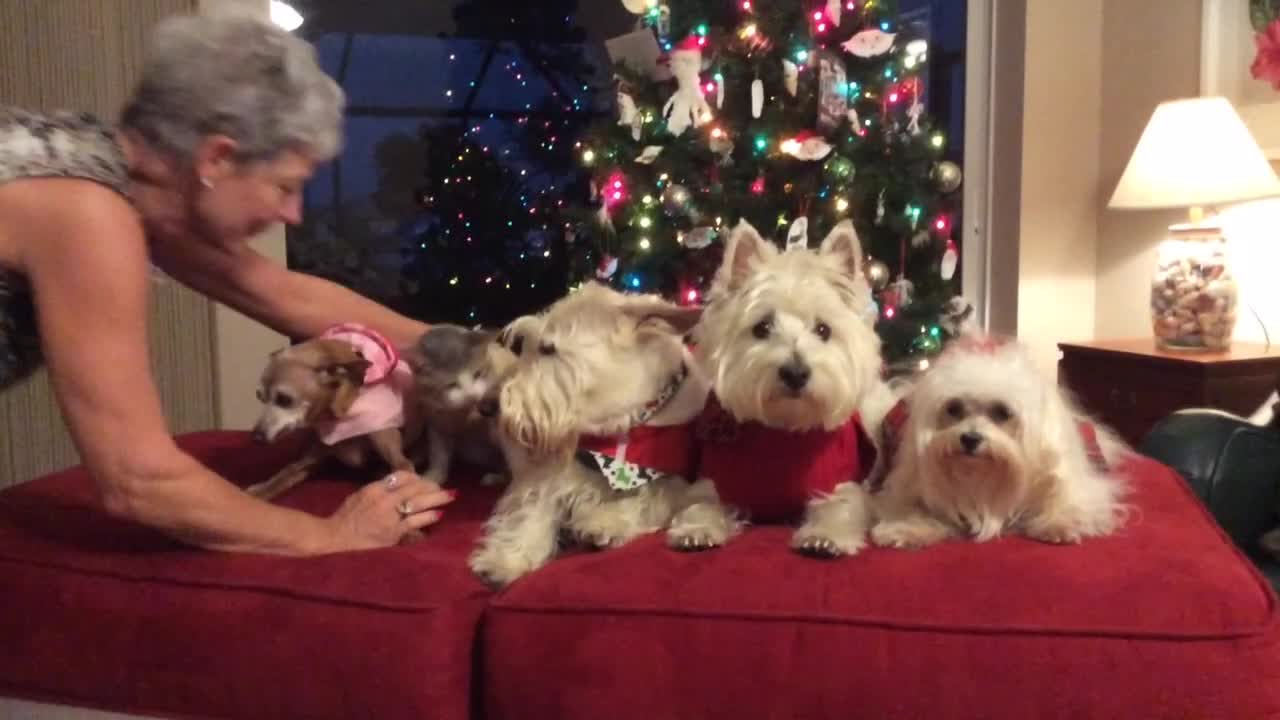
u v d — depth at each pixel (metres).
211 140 1.39
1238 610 1.23
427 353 1.77
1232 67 3.35
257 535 1.46
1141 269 3.75
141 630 1.41
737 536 1.52
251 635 1.37
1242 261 3.34
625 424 1.58
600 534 1.52
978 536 1.50
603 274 3.34
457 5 4.01
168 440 1.42
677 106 3.16
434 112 4.03
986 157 4.04
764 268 1.58
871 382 1.60
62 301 1.35
